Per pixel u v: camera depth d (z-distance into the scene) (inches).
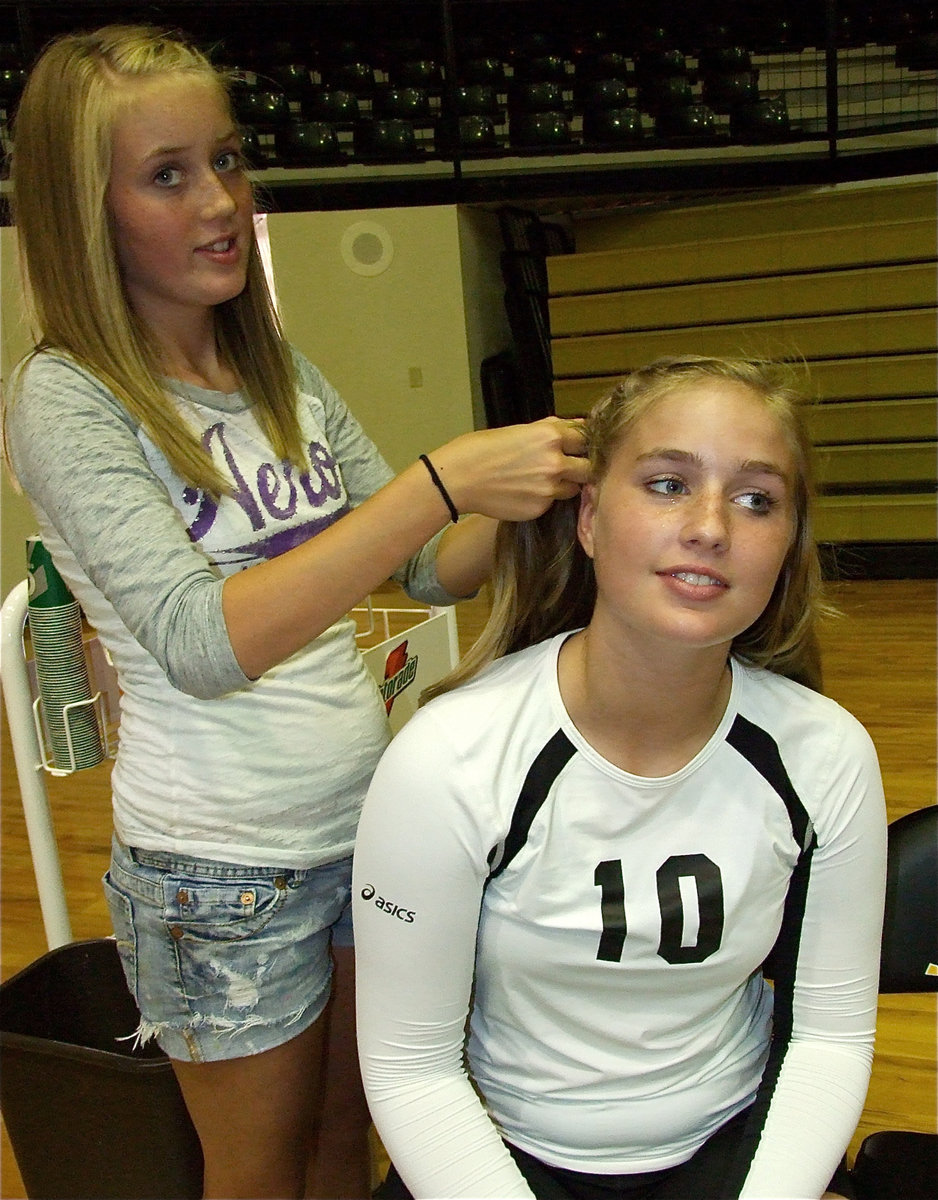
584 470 36.0
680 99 210.2
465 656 42.3
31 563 52.6
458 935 36.2
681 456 32.9
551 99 207.6
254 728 40.7
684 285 229.9
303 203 200.4
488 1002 38.7
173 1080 50.0
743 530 32.9
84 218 38.0
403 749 35.6
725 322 228.7
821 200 224.2
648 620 32.7
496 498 35.5
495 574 41.5
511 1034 38.5
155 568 35.0
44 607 52.6
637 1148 38.0
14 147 39.3
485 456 35.2
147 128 37.7
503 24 212.5
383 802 35.4
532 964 36.6
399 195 203.3
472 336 239.0
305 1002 42.9
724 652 34.7
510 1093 38.7
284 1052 42.7
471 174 205.8
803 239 220.7
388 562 35.1
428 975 36.4
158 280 40.5
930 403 215.9
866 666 159.2
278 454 43.8
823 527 218.2
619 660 34.4
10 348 96.4
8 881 107.5
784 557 37.1
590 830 35.8
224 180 41.2
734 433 33.0
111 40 38.8
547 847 35.5
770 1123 37.4
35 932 96.6
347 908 47.2
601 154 213.5
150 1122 50.5
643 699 34.8
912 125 208.1
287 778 41.2
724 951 36.8
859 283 217.9
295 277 232.4
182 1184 51.6
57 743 54.9
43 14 183.5
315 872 42.8
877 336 218.2
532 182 206.7
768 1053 41.3
